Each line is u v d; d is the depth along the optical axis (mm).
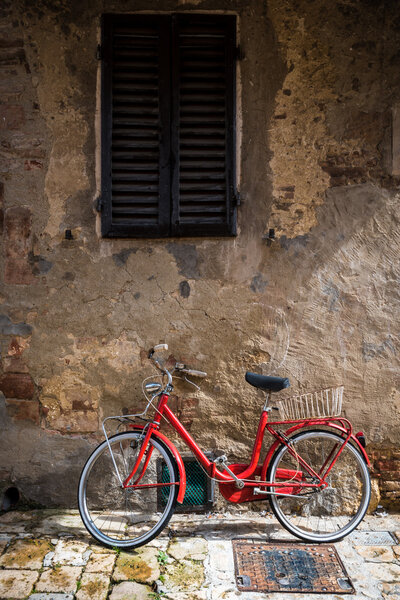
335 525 3479
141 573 2896
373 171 3529
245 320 3559
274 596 2730
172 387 3346
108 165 3451
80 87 3443
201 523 3463
